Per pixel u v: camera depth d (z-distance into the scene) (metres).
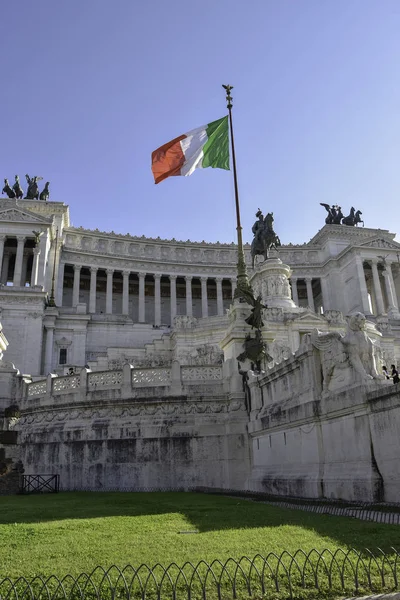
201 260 123.56
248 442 26.09
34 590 7.32
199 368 28.97
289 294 67.25
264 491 22.09
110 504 18.23
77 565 8.51
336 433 17.02
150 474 26.92
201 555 8.91
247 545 9.60
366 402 15.31
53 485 28.14
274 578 7.52
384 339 67.31
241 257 33.00
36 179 115.56
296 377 20.31
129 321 84.94
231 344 30.66
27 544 10.24
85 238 115.06
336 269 118.25
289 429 20.48
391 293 109.44
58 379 31.39
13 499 21.34
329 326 62.19
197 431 27.30
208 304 126.50
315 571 7.25
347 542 9.52
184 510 15.66
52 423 30.14
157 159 37.69
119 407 28.59
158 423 27.70
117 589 7.39
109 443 27.94
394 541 9.47
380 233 120.19
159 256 120.69
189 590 6.69
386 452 14.33
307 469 18.52
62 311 82.19
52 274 101.00
